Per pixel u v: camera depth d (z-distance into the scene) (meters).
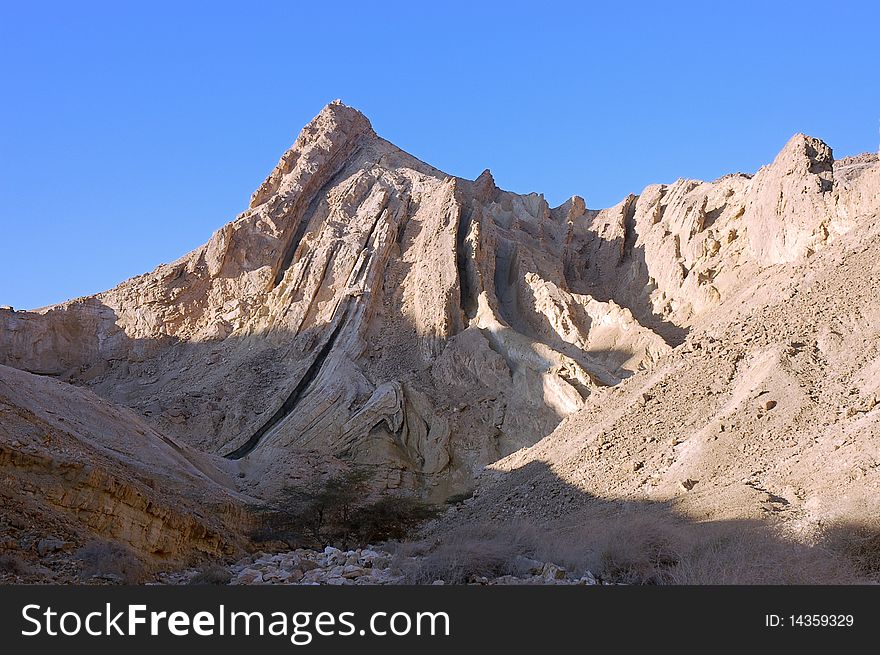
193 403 78.94
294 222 100.38
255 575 23.17
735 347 37.34
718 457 29.70
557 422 69.25
